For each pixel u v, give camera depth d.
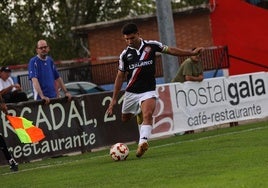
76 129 28.77
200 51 23.25
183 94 33.16
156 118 31.88
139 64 22.62
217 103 34.53
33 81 28.22
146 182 16.48
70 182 18.06
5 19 77.50
